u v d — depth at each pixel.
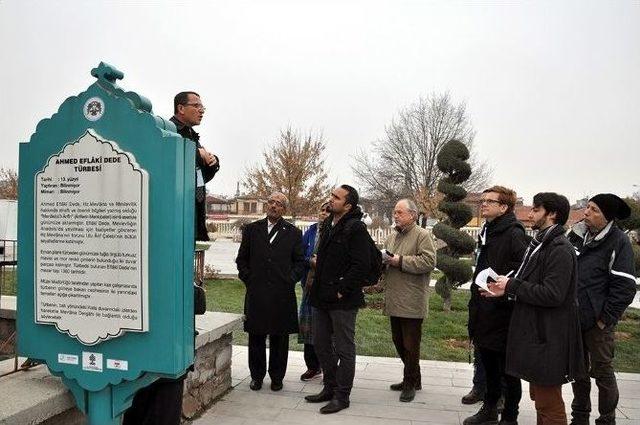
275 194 4.81
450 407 4.40
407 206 4.56
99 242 2.49
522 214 30.44
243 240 4.85
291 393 4.72
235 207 51.03
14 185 29.39
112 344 2.52
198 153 3.12
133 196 2.44
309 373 5.16
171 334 2.44
